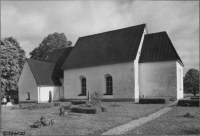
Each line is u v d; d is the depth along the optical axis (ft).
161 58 91.09
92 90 102.99
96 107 57.57
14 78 116.67
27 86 109.40
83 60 109.40
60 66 125.08
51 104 78.95
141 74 95.81
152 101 76.33
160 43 97.45
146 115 49.88
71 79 111.96
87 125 38.14
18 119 47.85
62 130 34.78
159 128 34.63
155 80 92.27
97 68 102.12
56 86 115.03
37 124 38.19
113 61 95.50
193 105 64.75
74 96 110.11
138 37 99.09
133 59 89.71
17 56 121.70
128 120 42.91
